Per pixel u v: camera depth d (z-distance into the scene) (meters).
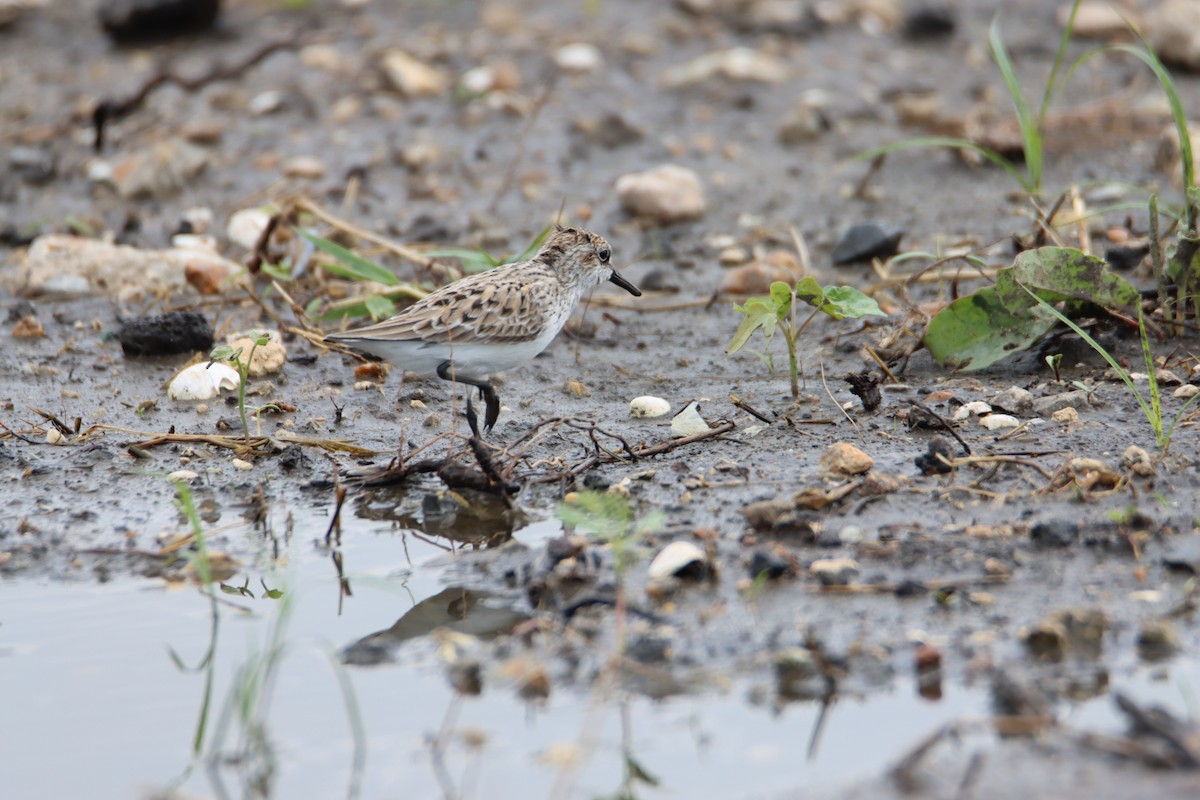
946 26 24.61
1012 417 11.75
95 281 16.31
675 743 7.96
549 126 21.08
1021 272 12.33
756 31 24.56
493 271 12.54
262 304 15.02
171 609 9.81
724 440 11.89
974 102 21.53
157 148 19.61
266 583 10.10
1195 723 7.66
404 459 11.67
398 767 7.89
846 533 10.01
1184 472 10.55
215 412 13.08
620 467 11.45
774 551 9.78
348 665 8.97
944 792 7.32
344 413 13.00
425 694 8.60
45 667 9.07
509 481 11.10
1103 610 8.87
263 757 8.07
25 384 13.78
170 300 15.85
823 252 16.81
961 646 8.63
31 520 11.10
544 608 9.42
